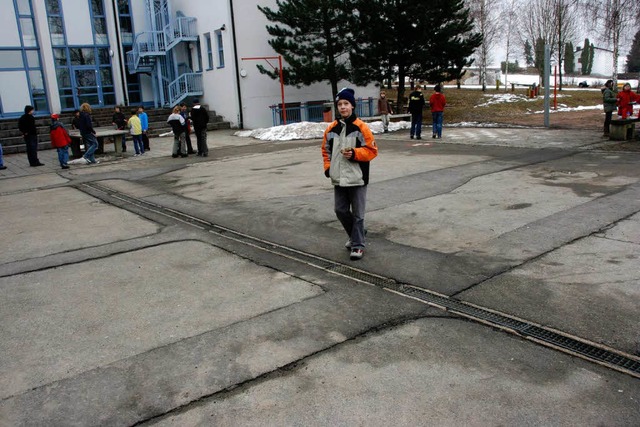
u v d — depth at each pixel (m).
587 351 3.75
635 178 9.16
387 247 6.25
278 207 8.58
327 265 5.78
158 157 16.16
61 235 7.58
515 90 38.53
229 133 22.48
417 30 21.86
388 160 12.72
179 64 26.94
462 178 9.98
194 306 4.84
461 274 5.29
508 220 7.03
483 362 3.67
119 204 9.63
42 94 24.17
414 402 3.25
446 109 27.61
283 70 22.27
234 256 6.25
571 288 4.80
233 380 3.58
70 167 14.77
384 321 4.36
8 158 17.66
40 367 3.85
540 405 3.17
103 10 25.56
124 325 4.50
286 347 4.00
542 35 42.47
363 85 23.30
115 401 3.39
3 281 5.72
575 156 11.87
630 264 5.27
